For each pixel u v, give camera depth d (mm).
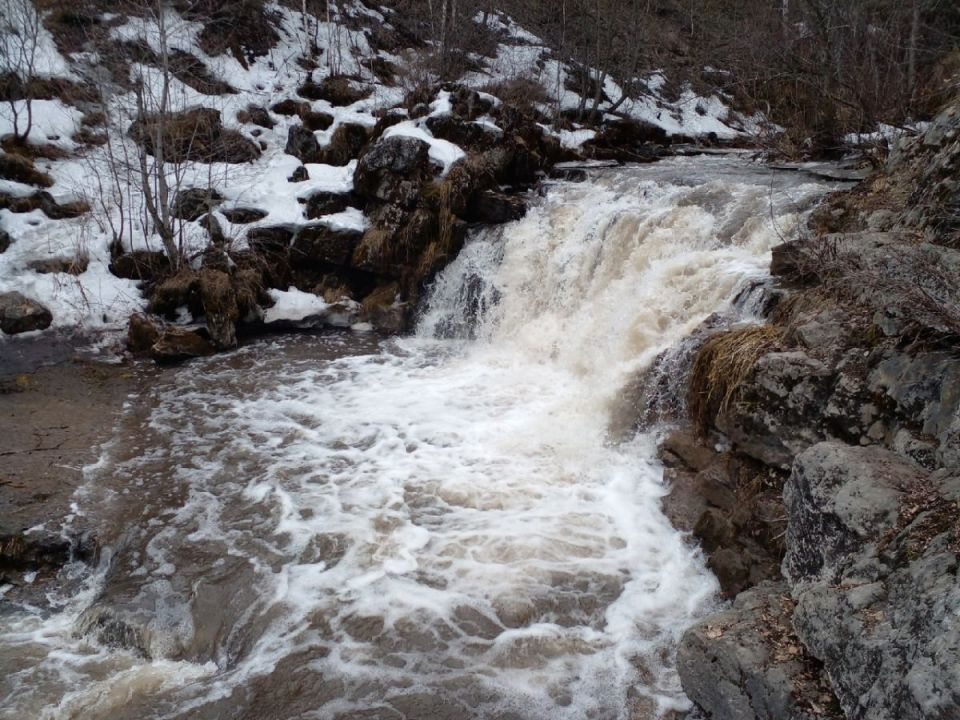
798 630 3789
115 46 15773
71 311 10719
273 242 11961
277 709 4516
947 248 5266
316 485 6961
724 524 5684
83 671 4953
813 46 13844
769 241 8656
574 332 9594
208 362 10195
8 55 14688
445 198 11867
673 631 5066
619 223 10367
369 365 10148
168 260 11523
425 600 5375
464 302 11547
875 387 4906
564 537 6031
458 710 4473
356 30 20438
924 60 13078
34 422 8156
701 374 6387
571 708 4488
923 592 3137
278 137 15883
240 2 18391
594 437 7414
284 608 5332
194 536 6199
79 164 13492
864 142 12281
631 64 19094
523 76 18766
